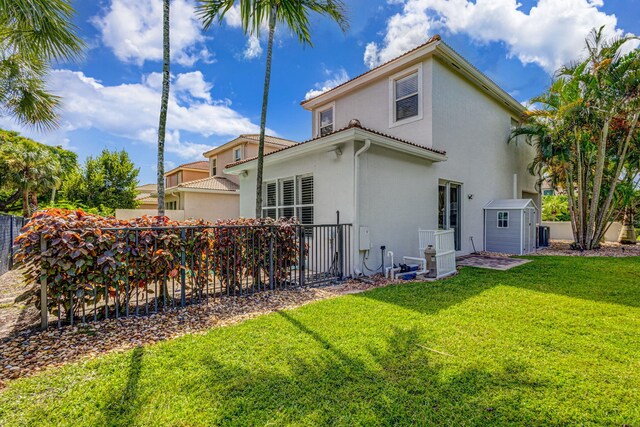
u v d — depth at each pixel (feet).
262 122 23.17
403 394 7.78
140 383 8.21
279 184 29.86
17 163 50.31
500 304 15.03
